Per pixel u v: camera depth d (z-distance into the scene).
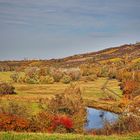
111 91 149.12
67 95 85.88
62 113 70.56
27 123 45.91
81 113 73.25
